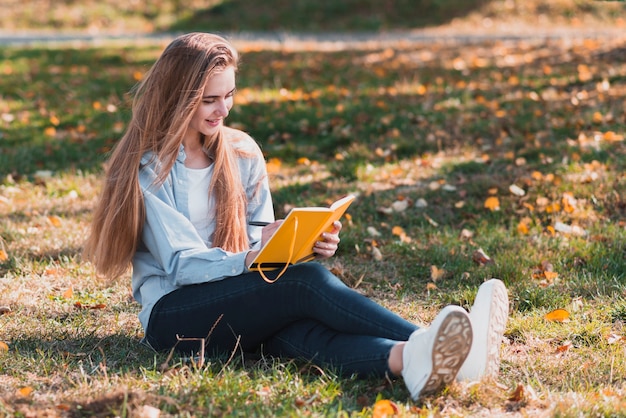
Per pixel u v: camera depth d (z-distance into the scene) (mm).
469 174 7152
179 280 3766
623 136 7637
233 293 3697
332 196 6711
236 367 3795
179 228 3789
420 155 7781
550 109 8859
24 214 6414
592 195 6320
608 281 4934
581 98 9266
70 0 22734
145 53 14852
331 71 12359
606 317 4457
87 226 6133
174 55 3764
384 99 9914
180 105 3738
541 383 3684
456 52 13852
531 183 6629
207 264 3729
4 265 5312
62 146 8414
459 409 3359
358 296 3613
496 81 10805
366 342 3537
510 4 20828
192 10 22125
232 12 21875
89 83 11758
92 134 8891
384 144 8109
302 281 3615
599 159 7117
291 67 12773
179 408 3262
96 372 3738
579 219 6055
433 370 3305
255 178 4164
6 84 11703
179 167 3889
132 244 3838
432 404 3398
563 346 4078
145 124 3807
